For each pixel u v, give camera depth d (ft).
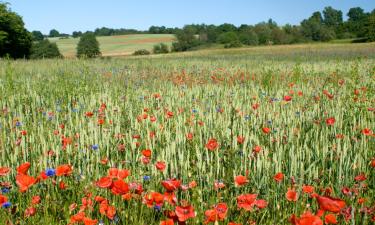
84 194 11.55
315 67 60.13
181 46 338.95
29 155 15.31
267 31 340.80
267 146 16.96
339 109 23.11
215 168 14.07
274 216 10.64
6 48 201.77
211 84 40.55
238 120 21.66
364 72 48.62
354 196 11.43
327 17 490.49
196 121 21.38
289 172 13.60
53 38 499.51
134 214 10.06
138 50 289.33
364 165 14.15
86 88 32.68
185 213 7.95
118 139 17.58
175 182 8.69
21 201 11.09
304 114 23.82
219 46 338.13
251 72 52.16
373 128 19.67
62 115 23.76
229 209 10.90
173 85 38.96
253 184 12.87
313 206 11.34
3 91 30.48
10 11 201.67
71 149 15.07
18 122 19.02
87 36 269.03
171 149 14.75
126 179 11.93
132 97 31.24
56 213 10.86
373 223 10.52
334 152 15.97
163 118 22.16
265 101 28.53
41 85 35.29
